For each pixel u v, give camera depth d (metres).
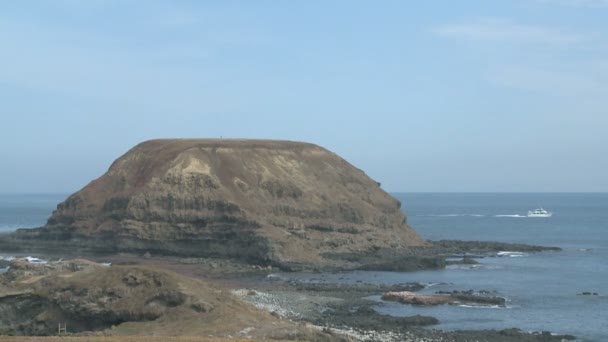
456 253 164.25
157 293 65.44
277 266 133.75
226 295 69.75
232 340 54.34
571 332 77.19
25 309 67.81
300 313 83.94
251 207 154.88
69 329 66.44
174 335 59.19
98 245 156.12
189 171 159.50
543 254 165.50
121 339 53.84
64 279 69.25
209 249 145.62
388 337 70.56
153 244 149.62
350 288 107.44
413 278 121.94
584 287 111.06
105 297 66.06
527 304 94.62
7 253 154.00
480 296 98.06
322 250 149.25
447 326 79.06
